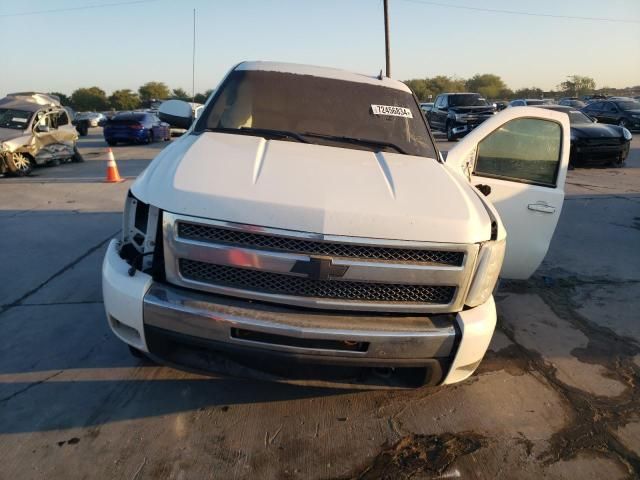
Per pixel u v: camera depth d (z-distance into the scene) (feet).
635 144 62.75
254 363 7.58
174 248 7.46
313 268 7.22
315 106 11.55
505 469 7.95
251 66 12.52
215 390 9.50
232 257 7.29
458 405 9.52
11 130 37.37
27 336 11.14
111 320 8.26
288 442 8.23
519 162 12.14
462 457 8.15
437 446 8.38
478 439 8.61
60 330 11.45
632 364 11.38
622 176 37.83
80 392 9.21
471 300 7.91
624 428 9.11
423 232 7.44
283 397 9.41
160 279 7.92
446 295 7.80
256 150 9.23
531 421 9.18
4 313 12.26
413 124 11.89
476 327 7.75
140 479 7.28
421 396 9.74
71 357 10.34
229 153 8.92
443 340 7.60
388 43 90.33
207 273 7.54
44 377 9.63
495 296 14.96
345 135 10.93
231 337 7.32
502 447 8.45
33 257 16.63
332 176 8.30
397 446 8.32
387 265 7.33
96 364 10.13
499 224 8.46
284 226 7.17
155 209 7.81
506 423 9.09
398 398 9.62
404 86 13.28
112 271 8.00
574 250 19.69
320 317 7.45
